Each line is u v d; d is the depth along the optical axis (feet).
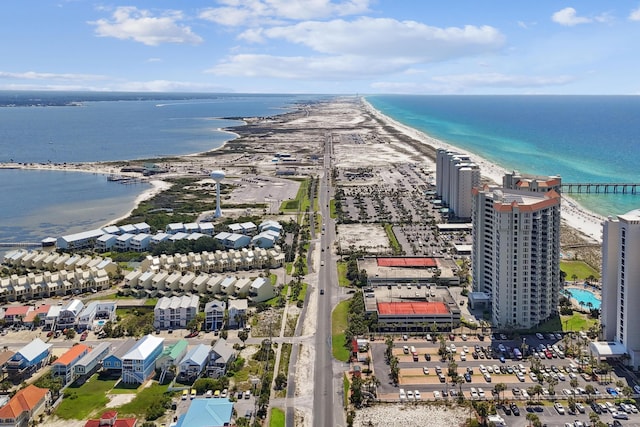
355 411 654.94
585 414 639.76
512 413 643.86
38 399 654.12
